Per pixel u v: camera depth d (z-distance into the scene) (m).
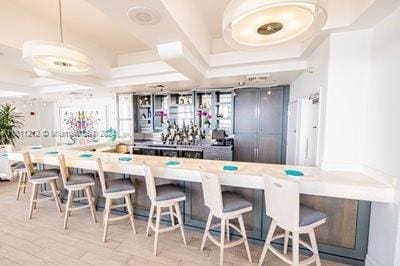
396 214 1.63
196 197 2.63
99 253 2.22
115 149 5.44
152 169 2.30
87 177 2.83
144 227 2.75
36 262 2.09
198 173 2.33
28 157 2.99
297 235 1.65
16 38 2.51
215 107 5.31
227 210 1.95
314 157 2.74
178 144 5.27
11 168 4.48
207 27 3.33
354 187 1.80
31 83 5.28
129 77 4.36
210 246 2.35
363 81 2.11
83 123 7.29
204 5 2.74
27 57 2.02
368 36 2.06
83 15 2.91
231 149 4.80
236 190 2.42
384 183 1.80
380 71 1.89
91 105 7.11
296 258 1.66
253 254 2.21
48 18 2.95
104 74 4.08
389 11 1.71
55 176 3.08
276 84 4.59
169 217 2.77
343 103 2.18
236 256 2.18
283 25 1.34
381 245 1.80
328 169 2.27
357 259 2.04
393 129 1.71
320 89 2.42
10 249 2.29
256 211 2.36
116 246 2.35
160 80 4.24
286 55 3.04
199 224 2.64
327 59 2.24
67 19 3.02
